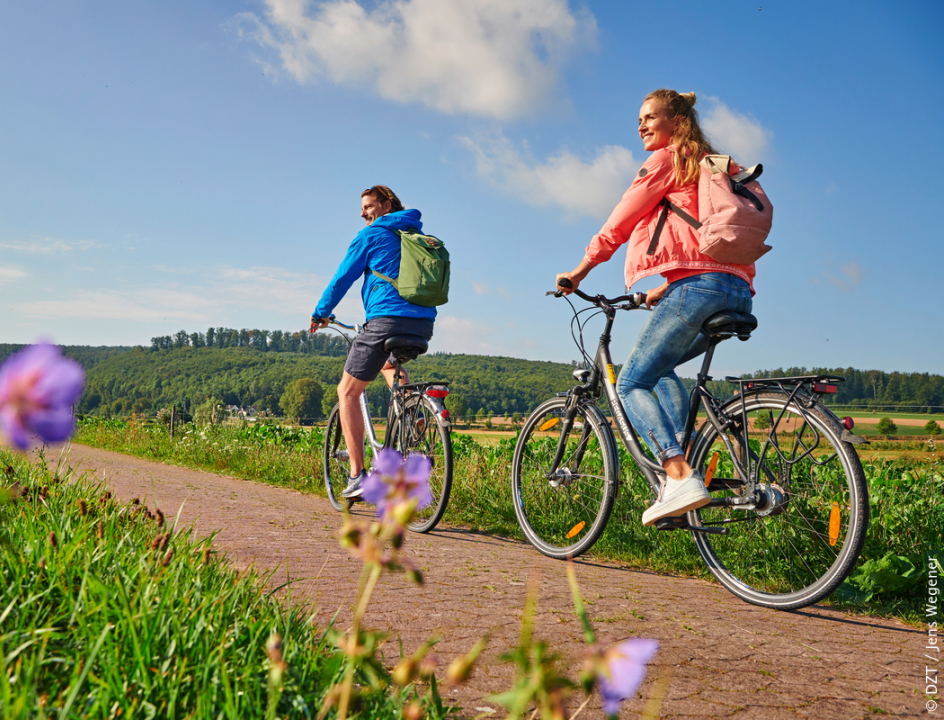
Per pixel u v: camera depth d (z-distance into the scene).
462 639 2.08
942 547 3.30
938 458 4.70
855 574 2.98
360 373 4.56
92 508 2.41
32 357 0.41
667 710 1.68
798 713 1.71
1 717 0.99
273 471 7.87
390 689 1.42
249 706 1.22
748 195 2.92
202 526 3.92
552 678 0.57
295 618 1.77
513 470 4.30
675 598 2.89
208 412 12.73
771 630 2.44
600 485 3.81
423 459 0.75
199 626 1.47
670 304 3.07
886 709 1.75
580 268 3.44
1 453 3.22
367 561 0.75
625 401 3.25
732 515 3.19
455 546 3.86
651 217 3.17
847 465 2.70
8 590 1.56
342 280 4.57
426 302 4.41
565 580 3.06
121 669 1.31
